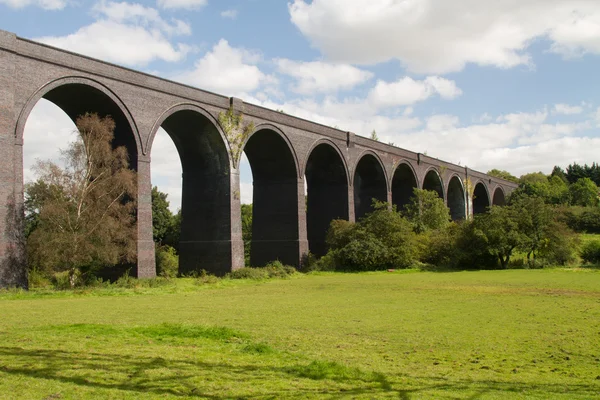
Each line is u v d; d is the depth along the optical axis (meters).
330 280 33.06
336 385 7.76
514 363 9.56
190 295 23.41
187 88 33.34
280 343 11.12
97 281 28.17
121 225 28.34
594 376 8.63
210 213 36.44
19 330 11.63
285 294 23.80
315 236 49.47
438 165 67.25
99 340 10.38
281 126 40.72
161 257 43.34
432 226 54.28
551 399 7.20
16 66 24.62
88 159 27.75
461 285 28.28
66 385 7.30
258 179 43.62
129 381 7.62
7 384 7.23
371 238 42.44
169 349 9.80
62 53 26.62
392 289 26.12
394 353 10.34
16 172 24.19
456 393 7.46
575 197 99.62
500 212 44.19
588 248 46.56
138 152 29.94
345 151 48.31
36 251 26.55
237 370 8.46
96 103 29.27
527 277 33.69
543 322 14.68
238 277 33.66
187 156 37.38
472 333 12.77
